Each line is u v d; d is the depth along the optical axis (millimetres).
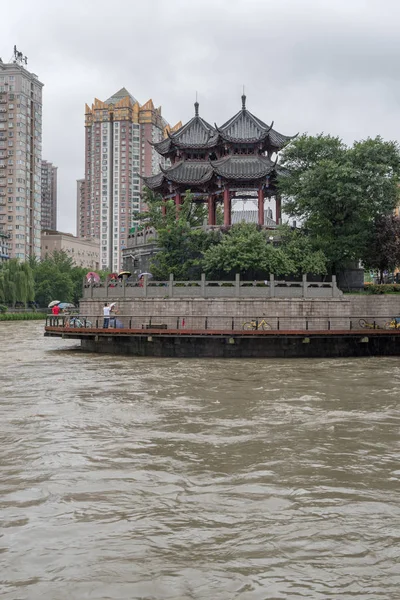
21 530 10273
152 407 20672
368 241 48375
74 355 40094
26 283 111438
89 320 46312
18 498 11797
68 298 133500
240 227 49969
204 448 15367
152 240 52750
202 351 38500
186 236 50375
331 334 37625
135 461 14219
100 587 8352
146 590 8273
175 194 60000
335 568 8906
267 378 27922
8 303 121250
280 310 41250
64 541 9844
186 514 11000
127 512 11094
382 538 9961
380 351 39531
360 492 12141
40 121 164750
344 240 46812
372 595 8117
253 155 56656
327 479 12945
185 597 8094
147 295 42531
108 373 29859
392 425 17938
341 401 21875
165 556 9312
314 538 9961
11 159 154750
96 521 10680
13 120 154375
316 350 38469
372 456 14664
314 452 15008
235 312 41094
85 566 8969
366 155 46281
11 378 27984
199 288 41656
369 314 43875
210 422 18344
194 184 57969
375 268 50594
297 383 26312
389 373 29781
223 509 11242
